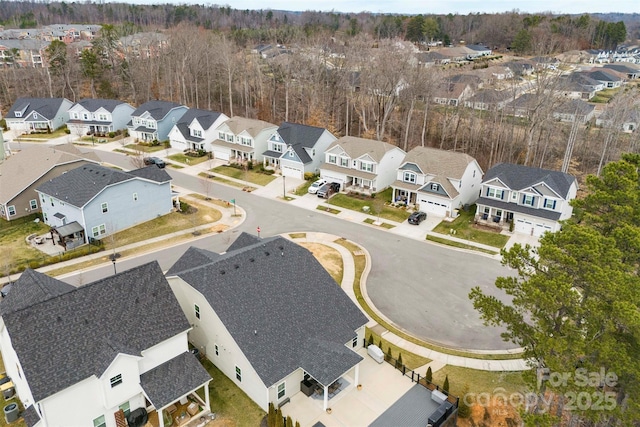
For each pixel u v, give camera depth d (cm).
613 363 2055
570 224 2742
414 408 2616
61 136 8756
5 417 2483
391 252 4600
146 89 10862
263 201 5862
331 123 9169
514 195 5116
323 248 4644
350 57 9244
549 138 7181
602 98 10306
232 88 10688
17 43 13500
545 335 2123
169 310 2655
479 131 7969
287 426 2366
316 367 2583
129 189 4909
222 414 2550
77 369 2259
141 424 2461
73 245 4538
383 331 3381
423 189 5538
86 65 10781
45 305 2362
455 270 4275
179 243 4697
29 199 5262
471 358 3103
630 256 2473
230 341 2639
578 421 2556
